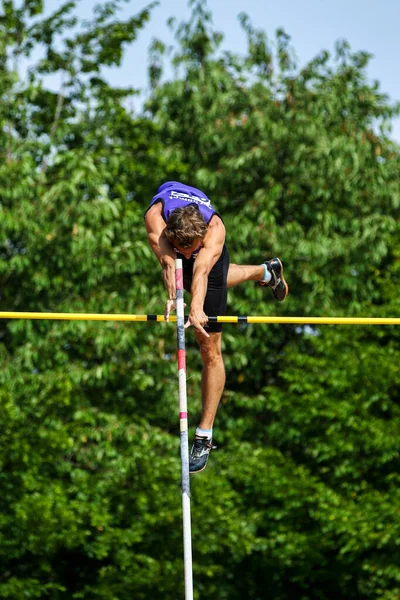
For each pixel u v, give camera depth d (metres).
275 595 30.02
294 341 32.59
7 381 26.34
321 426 28.80
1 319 30.78
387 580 26.33
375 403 29.16
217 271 11.53
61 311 28.02
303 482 27.14
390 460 28.55
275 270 12.85
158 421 30.69
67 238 27.92
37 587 25.62
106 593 26.12
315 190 31.45
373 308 29.95
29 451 25.09
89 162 27.61
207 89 32.62
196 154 33.47
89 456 27.84
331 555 28.70
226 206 32.50
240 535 26.83
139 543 27.58
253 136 32.28
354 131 32.34
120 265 28.22
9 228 27.41
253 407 30.92
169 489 26.72
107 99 32.19
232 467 27.80
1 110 29.73
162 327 28.14
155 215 11.25
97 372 27.28
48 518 24.89
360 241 30.58
